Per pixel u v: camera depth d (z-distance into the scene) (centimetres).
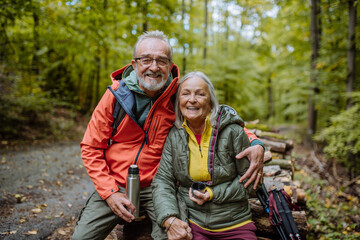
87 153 187
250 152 175
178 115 190
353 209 393
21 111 700
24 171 441
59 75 954
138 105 191
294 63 1007
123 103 185
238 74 1190
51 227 275
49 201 342
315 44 799
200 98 174
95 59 918
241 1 957
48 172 456
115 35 711
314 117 848
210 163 173
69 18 613
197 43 790
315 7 792
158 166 192
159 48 184
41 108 741
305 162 650
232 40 1434
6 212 295
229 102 1200
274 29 1076
